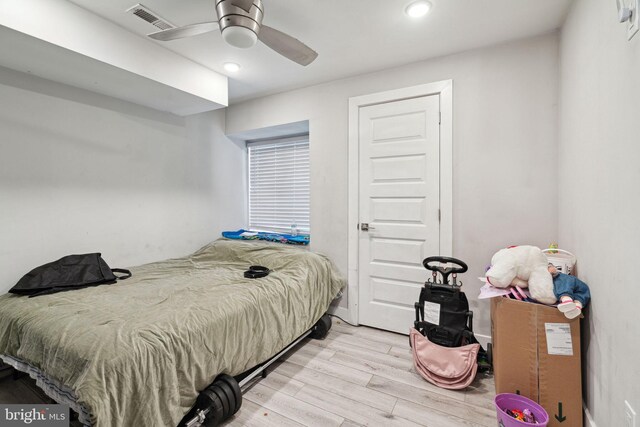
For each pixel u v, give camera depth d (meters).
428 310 2.10
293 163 3.86
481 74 2.34
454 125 2.45
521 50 2.21
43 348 1.41
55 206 2.33
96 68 2.05
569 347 1.53
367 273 2.87
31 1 1.62
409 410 1.75
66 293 1.99
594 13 1.44
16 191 2.14
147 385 1.31
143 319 1.55
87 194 2.52
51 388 1.38
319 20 1.98
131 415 1.26
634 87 1.06
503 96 2.28
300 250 2.94
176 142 3.25
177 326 1.54
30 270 2.20
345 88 2.91
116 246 2.72
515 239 2.27
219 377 1.69
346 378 2.07
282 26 2.04
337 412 1.74
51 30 1.70
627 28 1.10
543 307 1.57
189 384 1.49
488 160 2.34
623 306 1.15
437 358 2.00
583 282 1.57
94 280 2.21
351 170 2.88
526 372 1.62
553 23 2.02
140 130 2.90
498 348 1.71
